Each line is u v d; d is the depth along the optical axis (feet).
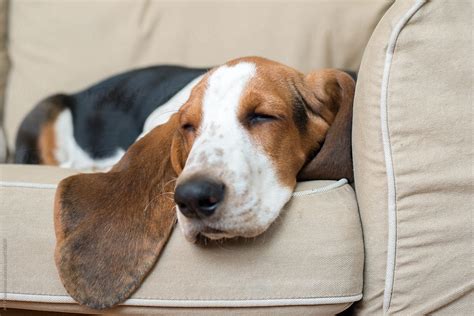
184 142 4.70
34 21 8.68
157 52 8.51
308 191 4.34
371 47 4.22
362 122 4.28
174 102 6.69
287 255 4.06
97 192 4.41
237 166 4.05
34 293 4.20
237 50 8.32
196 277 4.08
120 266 4.12
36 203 4.33
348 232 4.14
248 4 8.36
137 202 4.36
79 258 4.12
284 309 4.11
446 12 3.91
